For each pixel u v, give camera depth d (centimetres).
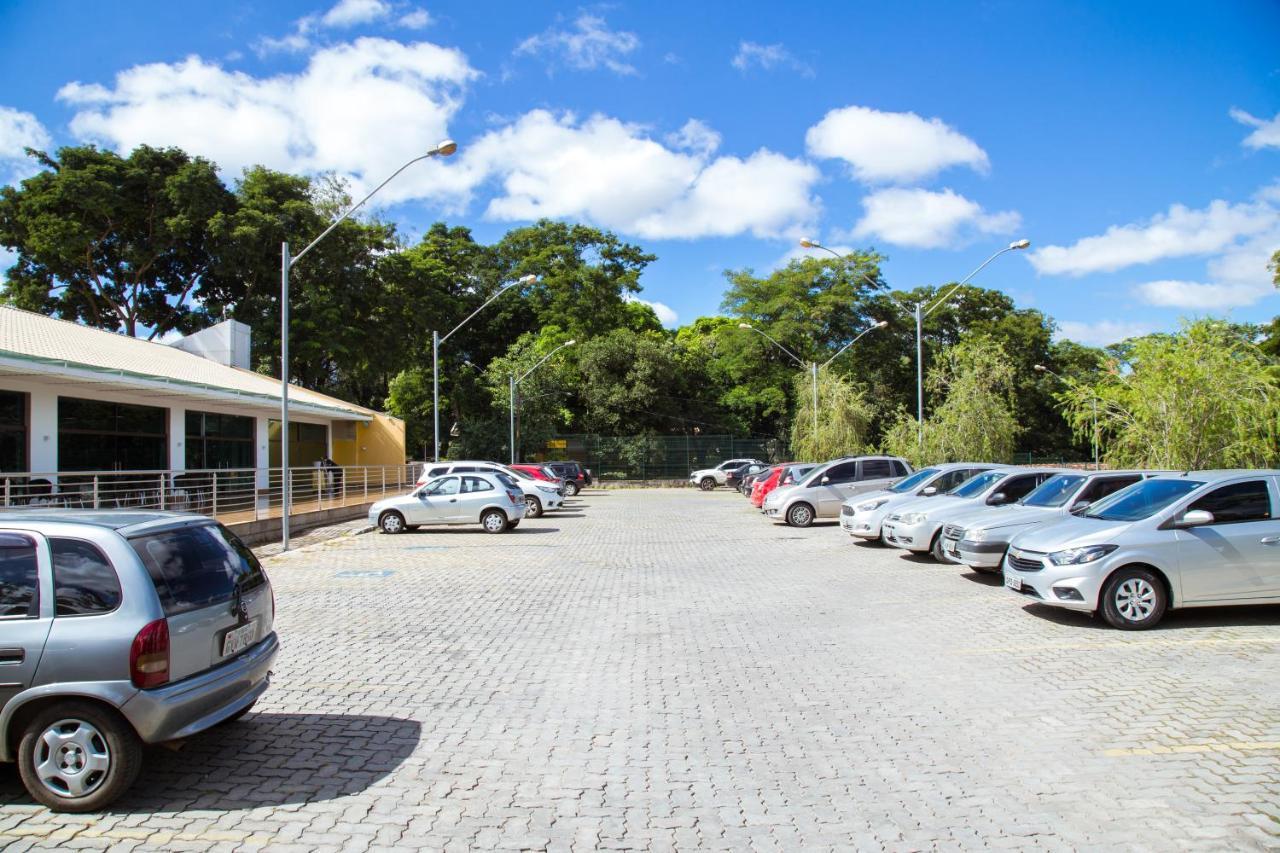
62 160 3581
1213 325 1688
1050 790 469
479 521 2123
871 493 1800
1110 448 1830
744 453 5325
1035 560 930
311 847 409
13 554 473
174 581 492
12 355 1584
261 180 3903
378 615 1024
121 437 2184
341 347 4056
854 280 5559
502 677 731
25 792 484
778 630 918
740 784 484
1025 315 6253
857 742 555
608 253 6894
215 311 4188
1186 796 456
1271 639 817
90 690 450
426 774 506
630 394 5425
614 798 466
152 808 459
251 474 2856
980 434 2628
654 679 720
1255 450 1593
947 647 821
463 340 6159
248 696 531
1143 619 872
